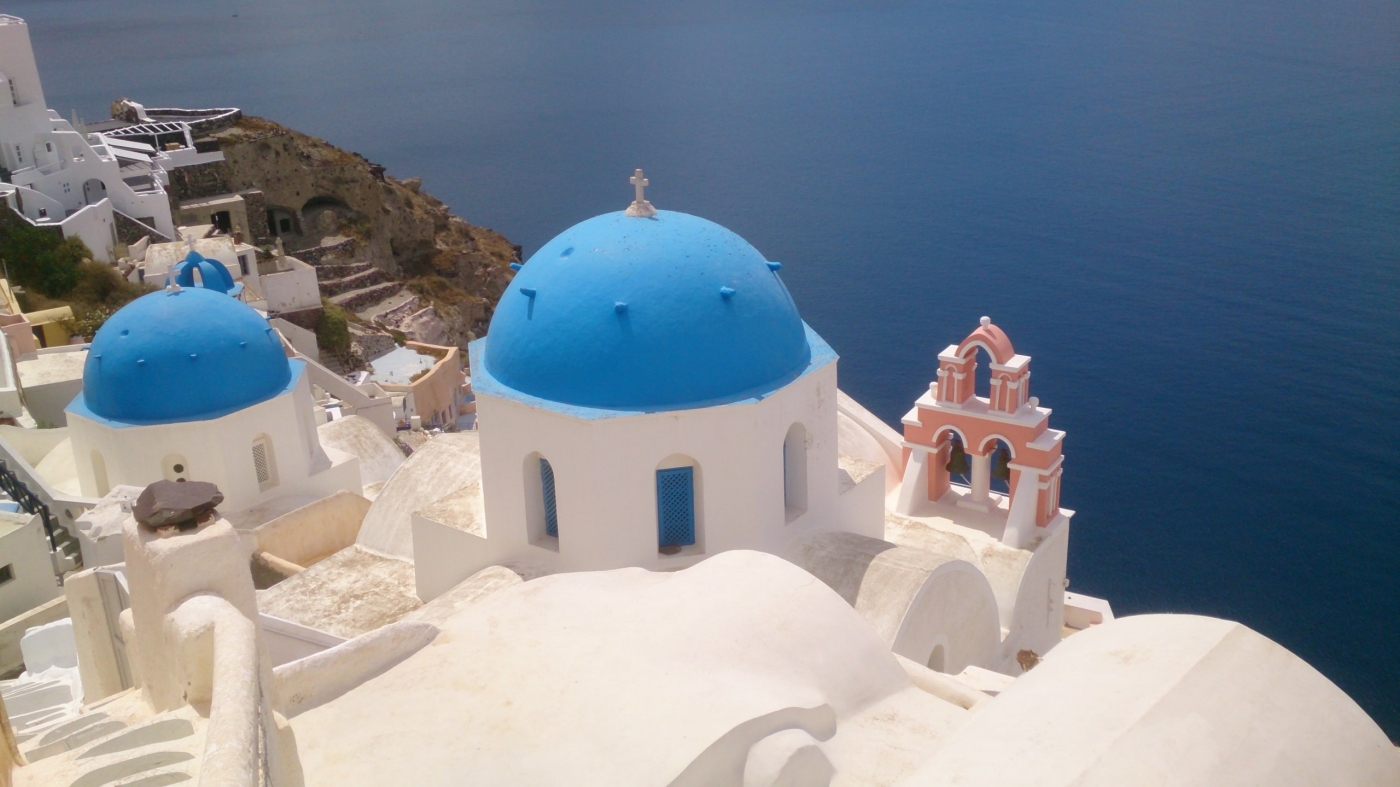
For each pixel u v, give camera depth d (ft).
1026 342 228.43
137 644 28.73
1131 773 25.52
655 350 51.72
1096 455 176.65
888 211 339.98
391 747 31.99
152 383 74.02
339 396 131.85
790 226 328.49
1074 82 540.11
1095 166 379.14
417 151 454.40
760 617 36.50
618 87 612.29
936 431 74.90
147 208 169.27
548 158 435.94
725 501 53.42
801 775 31.30
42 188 158.92
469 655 35.70
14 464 81.87
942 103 513.86
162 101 545.85
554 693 33.37
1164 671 28.50
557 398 52.47
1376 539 151.23
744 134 471.21
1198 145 395.75
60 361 105.70
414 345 184.85
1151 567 145.28
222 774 19.53
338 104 565.94
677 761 29.91
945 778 26.43
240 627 25.23
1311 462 172.76
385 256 235.81
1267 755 26.63
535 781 30.22
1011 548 70.49
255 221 212.23
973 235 310.24
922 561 54.29
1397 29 627.46
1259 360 212.43
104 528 51.85
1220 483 167.12
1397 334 221.05
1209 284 257.14
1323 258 271.28
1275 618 134.41
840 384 214.90
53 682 51.16
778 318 55.16
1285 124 417.28
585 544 53.06
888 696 36.55
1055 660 31.09
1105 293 257.34
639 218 55.42
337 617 57.98
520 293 55.11
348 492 76.13
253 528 72.13
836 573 54.29
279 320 157.89
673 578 39.58
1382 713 117.60
